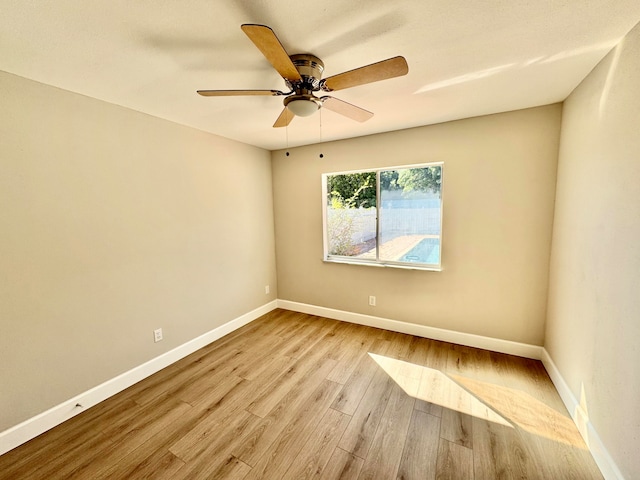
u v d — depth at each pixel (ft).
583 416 5.51
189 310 9.06
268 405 6.61
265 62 5.06
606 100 4.97
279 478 4.81
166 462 5.16
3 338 5.36
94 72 5.34
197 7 3.64
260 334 10.41
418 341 9.61
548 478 4.72
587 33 4.36
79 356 6.46
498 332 8.74
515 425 5.86
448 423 5.95
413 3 3.65
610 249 4.76
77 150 6.29
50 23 3.88
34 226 5.68
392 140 9.61
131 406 6.65
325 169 11.12
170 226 8.38
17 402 5.55
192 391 7.18
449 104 7.30
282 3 3.60
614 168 4.69
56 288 6.04
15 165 5.41
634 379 4.04
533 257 8.06
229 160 10.36
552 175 7.59
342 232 11.58
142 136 7.55
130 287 7.42
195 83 5.87
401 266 10.20
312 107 5.24
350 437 5.64
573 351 6.10
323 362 8.41
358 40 4.48
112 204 6.97
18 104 5.42
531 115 7.66
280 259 12.89
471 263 8.86
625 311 4.30
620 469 4.31
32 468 5.06
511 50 4.83
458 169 8.70
